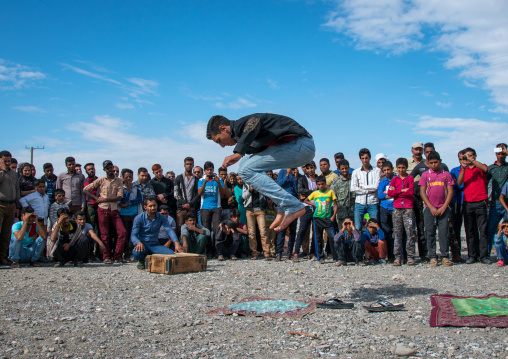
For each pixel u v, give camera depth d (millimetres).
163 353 3277
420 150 9156
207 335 3746
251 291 5723
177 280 6719
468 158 8266
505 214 8406
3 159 8578
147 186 10180
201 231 9508
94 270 8070
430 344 3396
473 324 3850
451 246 8523
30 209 8609
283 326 4008
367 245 8531
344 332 3779
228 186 10930
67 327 3998
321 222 9070
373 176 9031
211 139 4918
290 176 10109
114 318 4324
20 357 3191
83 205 9984
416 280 6520
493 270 7375
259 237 10414
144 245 8289
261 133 4637
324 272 7523
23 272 7781
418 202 8812
